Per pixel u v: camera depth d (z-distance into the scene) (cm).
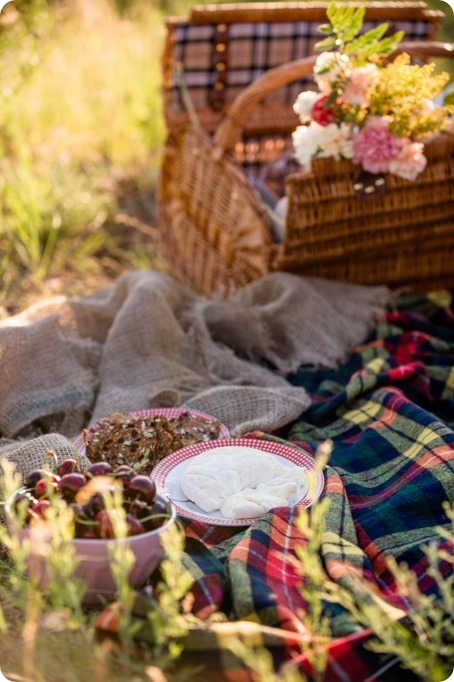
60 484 159
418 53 293
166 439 207
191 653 144
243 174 308
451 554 169
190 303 296
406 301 313
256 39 358
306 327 283
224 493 189
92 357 266
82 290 363
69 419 240
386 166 269
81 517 153
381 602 149
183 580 139
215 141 315
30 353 248
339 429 237
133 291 271
